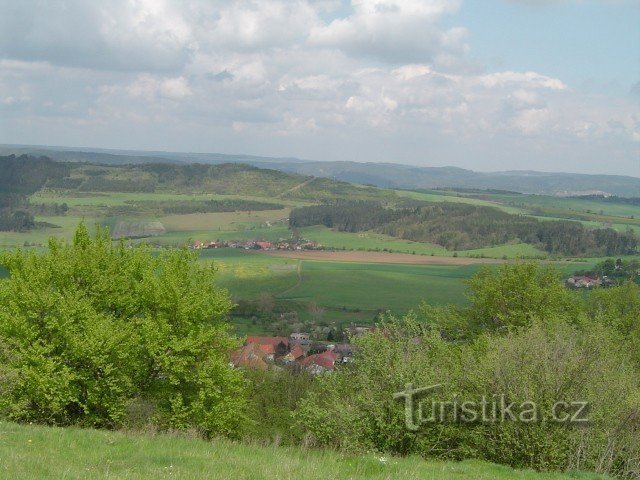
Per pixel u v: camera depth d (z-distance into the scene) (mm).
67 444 16172
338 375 22578
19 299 25953
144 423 25984
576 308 37844
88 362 25609
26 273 27234
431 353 22562
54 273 27625
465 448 20500
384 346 21234
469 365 21656
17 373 23516
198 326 28844
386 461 17094
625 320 40469
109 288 28469
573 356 20125
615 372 20844
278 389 41156
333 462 16578
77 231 31172
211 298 30578
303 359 74500
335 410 20625
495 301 37625
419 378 20359
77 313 26047
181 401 27422
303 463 15867
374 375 20922
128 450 15867
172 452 16031
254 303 121062
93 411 26781
